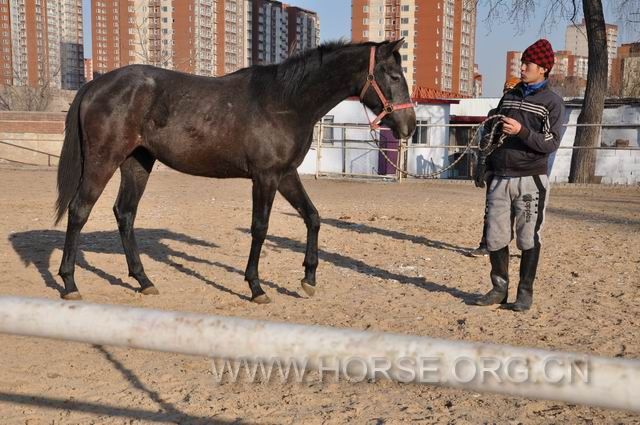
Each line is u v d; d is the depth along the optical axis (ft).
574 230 33.35
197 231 30.89
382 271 23.36
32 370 13.24
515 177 17.48
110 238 28.50
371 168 71.10
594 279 22.21
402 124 18.42
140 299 18.92
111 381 12.76
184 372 13.28
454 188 57.88
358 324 16.72
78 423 10.94
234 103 18.01
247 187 55.83
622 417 11.37
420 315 17.62
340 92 18.39
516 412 11.59
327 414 11.34
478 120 82.07
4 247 25.76
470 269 23.93
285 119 17.88
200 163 18.29
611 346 15.06
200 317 4.68
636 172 69.31
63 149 18.42
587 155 63.26
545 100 16.79
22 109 129.59
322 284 21.18
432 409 11.69
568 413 11.55
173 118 18.01
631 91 98.27
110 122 17.78
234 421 11.06
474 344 4.30
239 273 22.53
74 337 4.81
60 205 18.31
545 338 15.62
